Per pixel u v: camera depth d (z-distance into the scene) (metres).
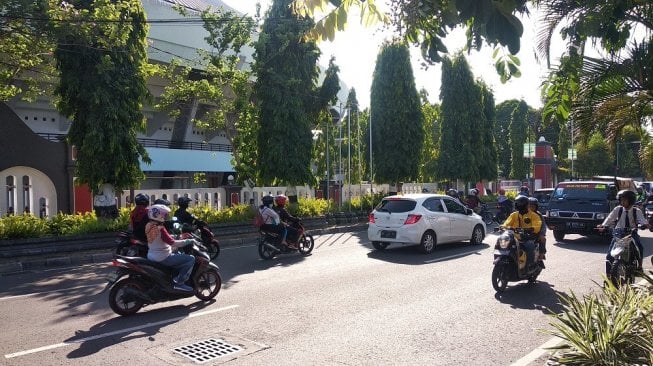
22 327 7.06
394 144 25.64
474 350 6.07
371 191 24.36
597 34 5.07
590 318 5.21
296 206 19.89
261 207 13.39
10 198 16.59
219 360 5.73
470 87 31.16
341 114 22.52
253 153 21.50
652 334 4.74
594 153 48.06
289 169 20.23
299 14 4.55
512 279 9.38
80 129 15.55
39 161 17.03
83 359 5.78
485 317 7.50
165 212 7.93
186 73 24.02
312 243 14.30
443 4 3.61
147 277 7.70
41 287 9.92
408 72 25.80
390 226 14.09
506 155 60.19
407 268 11.55
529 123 54.19
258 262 12.64
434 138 36.28
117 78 15.55
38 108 28.72
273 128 20.14
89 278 10.88
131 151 16.05
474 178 30.95
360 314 7.62
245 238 17.22
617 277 8.74
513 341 6.40
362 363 5.64
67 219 14.63
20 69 17.95
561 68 6.18
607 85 7.04
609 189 16.56
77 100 15.45
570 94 6.64
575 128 7.99
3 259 12.24
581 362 4.86
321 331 6.79
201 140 37.19
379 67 25.97
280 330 6.84
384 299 8.55
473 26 3.24
